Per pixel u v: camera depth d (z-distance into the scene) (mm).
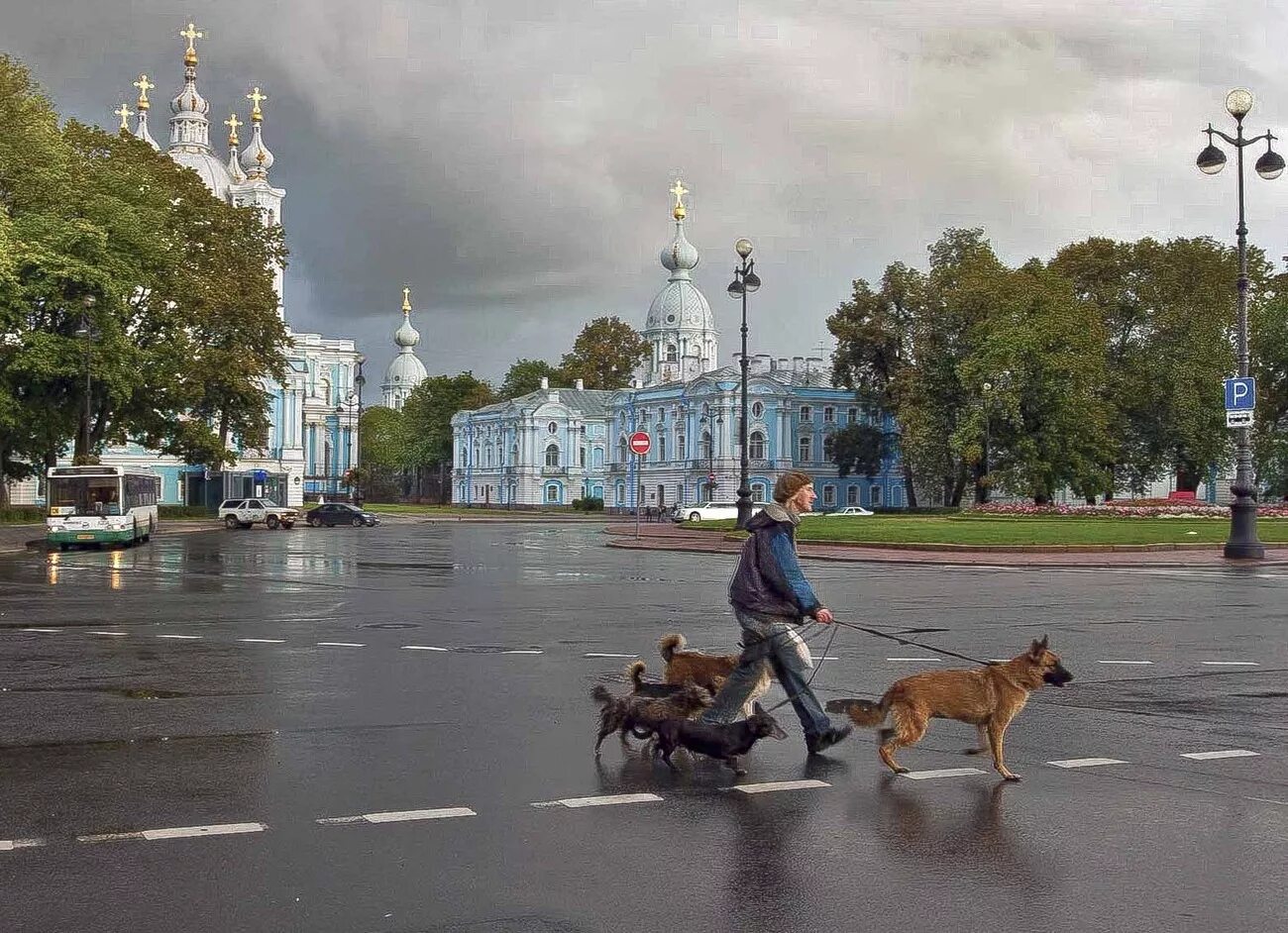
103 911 5477
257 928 5289
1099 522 48531
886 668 13000
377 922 5359
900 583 24781
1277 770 8344
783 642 8797
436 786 7824
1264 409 72750
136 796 7527
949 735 9594
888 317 88625
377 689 11562
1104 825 6945
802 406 111250
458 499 146125
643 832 6809
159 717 10148
